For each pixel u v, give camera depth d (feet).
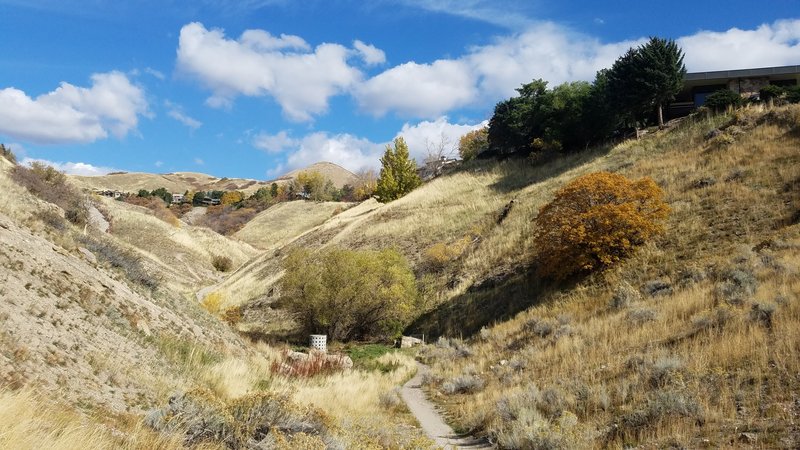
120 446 18.88
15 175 108.06
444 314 104.78
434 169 312.50
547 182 153.38
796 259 58.23
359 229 180.75
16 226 43.68
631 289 70.33
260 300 141.08
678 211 92.02
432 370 70.03
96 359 29.55
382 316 105.29
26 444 14.79
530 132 198.80
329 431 26.08
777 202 81.41
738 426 27.61
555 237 90.63
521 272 103.24
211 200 517.55
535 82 203.62
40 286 34.91
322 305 100.58
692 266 70.44
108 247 60.59
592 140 177.17
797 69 159.94
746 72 163.12
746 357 35.99
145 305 48.70
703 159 111.65
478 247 128.16
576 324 66.03
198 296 146.20
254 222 372.79
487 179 188.34
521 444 32.91
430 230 156.97
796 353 33.88
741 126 119.24
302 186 467.93
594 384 41.01
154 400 29.22
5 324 26.63
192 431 22.25
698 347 40.40
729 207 85.87
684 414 30.45
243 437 22.54
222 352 52.65
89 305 38.01
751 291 50.75
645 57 154.92
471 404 47.11
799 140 100.42
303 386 53.57
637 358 42.55
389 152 243.40
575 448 29.86
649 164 123.34
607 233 84.48
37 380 23.02
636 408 33.65
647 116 174.19
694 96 175.94
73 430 17.29
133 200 442.09
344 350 91.86
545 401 39.65
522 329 75.00
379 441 33.88
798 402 28.40
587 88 184.96
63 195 124.98
